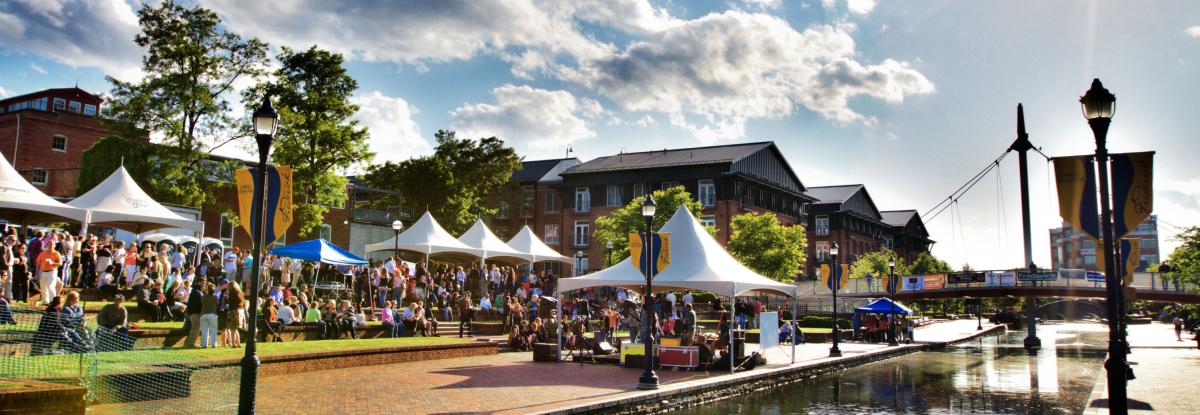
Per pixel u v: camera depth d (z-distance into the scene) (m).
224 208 38.91
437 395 15.34
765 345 24.16
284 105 39.31
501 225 69.75
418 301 29.11
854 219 87.38
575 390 16.64
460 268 34.91
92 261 22.66
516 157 60.22
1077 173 12.45
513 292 35.00
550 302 32.56
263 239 12.03
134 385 12.88
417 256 50.75
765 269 53.53
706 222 62.84
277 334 21.44
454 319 31.41
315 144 39.81
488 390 16.31
